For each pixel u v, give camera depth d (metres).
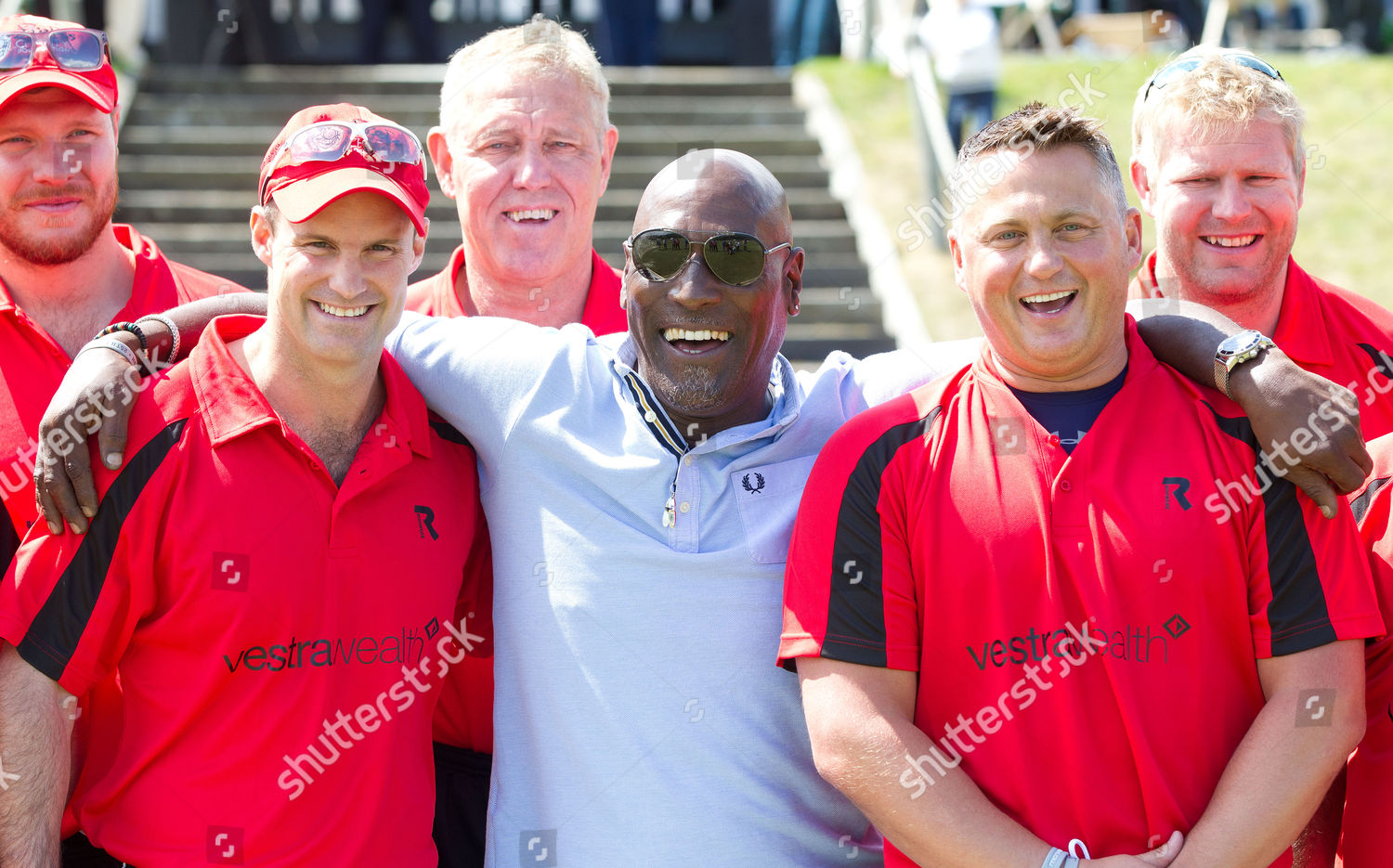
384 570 2.35
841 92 8.70
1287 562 2.11
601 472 2.44
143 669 2.28
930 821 2.09
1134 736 2.07
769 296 2.46
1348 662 2.11
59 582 2.21
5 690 2.19
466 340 2.64
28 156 2.72
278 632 2.26
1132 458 2.17
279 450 2.31
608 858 2.32
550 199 3.10
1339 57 9.95
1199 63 2.80
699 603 2.38
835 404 2.62
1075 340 2.18
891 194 7.43
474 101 3.12
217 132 8.27
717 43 10.67
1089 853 2.07
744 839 2.34
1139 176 3.00
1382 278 6.45
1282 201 2.73
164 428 2.27
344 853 2.27
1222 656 2.12
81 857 2.37
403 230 2.31
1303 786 2.04
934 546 2.17
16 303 2.80
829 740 2.17
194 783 2.24
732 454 2.51
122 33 9.62
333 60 10.44
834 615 2.20
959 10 7.45
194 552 2.23
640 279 2.44
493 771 2.51
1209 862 2.01
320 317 2.25
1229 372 2.18
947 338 6.04
